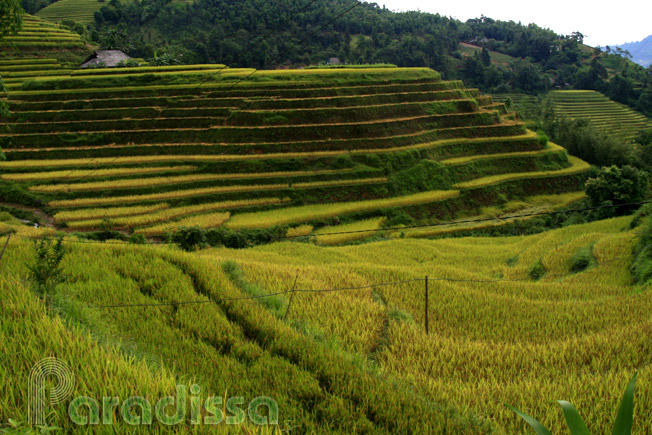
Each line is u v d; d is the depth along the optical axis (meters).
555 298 17.00
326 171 43.00
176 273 13.41
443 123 52.34
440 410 7.80
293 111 46.75
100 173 38.19
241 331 10.33
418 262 25.69
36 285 9.11
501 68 105.56
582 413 7.67
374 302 14.23
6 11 11.56
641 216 26.78
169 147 42.53
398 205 40.56
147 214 33.81
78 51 66.25
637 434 7.00
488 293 16.05
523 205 45.34
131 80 49.59
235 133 44.16
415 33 106.25
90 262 14.02
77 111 44.97
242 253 23.78
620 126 76.50
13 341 5.77
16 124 43.56
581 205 44.34
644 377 8.70
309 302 13.66
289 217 35.84
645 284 16.45
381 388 8.12
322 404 7.43
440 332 13.03
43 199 35.12
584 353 10.59
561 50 113.19
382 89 53.09
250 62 76.25
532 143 52.69
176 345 9.15
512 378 9.83
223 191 38.28
